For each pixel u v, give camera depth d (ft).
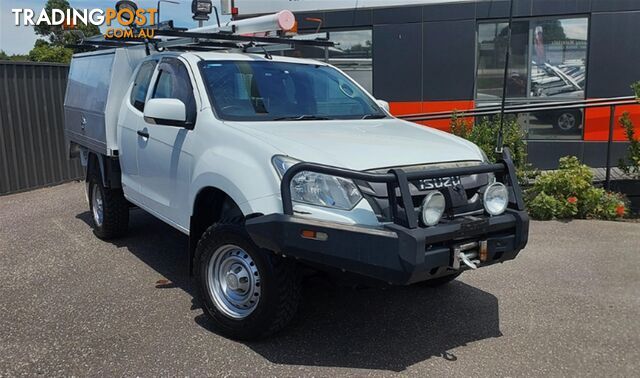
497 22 33.12
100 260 19.72
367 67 35.58
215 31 20.40
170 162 15.97
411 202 11.45
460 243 12.16
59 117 37.68
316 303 15.80
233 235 13.08
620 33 31.04
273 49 20.20
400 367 12.30
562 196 24.76
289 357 12.71
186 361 12.52
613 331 13.91
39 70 36.19
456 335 13.83
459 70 33.55
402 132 14.93
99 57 21.29
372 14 34.55
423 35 33.83
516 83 33.37
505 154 13.56
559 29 32.32
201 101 15.11
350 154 12.30
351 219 11.58
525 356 12.74
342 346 13.25
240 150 13.35
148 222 24.85
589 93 31.86
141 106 18.22
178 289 16.89
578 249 20.38
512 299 16.01
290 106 16.02
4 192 34.22
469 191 13.07
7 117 34.30
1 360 12.63
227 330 13.50
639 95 25.32
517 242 12.96
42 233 23.56
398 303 15.80
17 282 17.62
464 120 29.07
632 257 19.35
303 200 12.00
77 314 15.12
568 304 15.57
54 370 12.18
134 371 12.13
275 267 12.53
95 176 21.86
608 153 26.94
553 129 33.14
